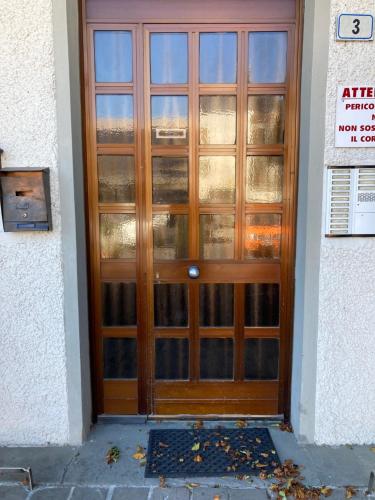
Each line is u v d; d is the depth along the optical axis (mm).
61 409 2631
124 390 2871
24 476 2385
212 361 2865
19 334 2568
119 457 2533
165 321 2828
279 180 2701
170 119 2666
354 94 2395
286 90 2623
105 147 2672
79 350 2588
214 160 2699
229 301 2814
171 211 2730
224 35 2598
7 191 2404
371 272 2531
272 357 2855
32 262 2512
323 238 2510
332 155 2449
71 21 2410
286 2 2551
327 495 2238
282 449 2607
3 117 2402
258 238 2756
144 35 2586
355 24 2334
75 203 2486
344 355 2598
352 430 2658
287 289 2773
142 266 2771
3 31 2342
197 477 2363
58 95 2389
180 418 2877
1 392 2611
